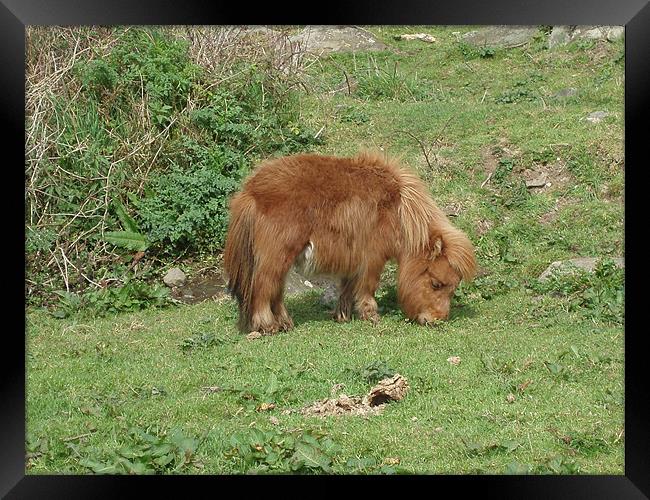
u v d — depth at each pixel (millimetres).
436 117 14117
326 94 15320
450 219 11312
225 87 13258
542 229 11258
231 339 8477
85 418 6523
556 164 12344
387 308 9602
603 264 9672
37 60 11898
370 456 5812
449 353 7867
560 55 16812
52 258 10688
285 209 8539
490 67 17125
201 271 11086
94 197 11438
